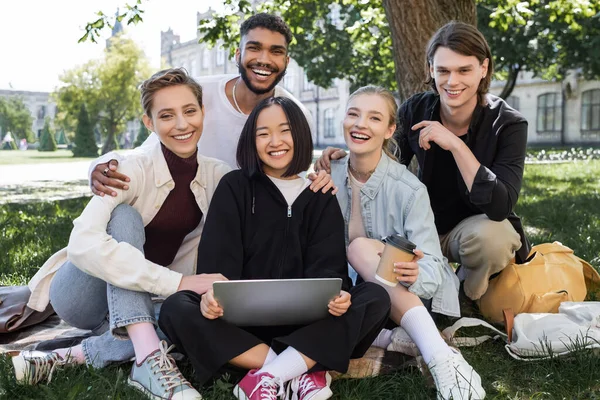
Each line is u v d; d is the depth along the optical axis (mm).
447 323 3111
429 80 3113
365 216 2834
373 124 2668
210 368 2180
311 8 9703
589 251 4578
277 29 3219
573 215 6484
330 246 2482
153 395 2168
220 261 2408
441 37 2873
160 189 2605
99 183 2449
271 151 2496
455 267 4379
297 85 47094
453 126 3066
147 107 2576
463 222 3098
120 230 2408
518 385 2395
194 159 2660
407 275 2271
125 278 2281
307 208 2531
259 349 2213
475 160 2721
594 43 16859
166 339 2512
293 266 2471
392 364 2580
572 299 3008
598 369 2387
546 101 34531
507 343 2705
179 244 2797
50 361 2359
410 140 3213
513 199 2756
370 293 2289
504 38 16250
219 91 3338
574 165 15016
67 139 64188
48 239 5457
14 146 60781
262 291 2121
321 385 2172
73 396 2131
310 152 2559
